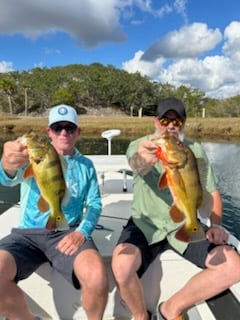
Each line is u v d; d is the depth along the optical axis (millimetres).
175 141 995
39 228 1213
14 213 1801
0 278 1048
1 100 40938
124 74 44094
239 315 1125
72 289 1278
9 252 1126
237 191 4531
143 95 42219
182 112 1304
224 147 10289
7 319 1125
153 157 1034
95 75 42469
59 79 42375
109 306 1299
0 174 1111
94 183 1335
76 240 1156
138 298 1152
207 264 1158
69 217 1280
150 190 1271
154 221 1265
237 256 1141
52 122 1285
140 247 1198
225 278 1118
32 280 1290
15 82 42875
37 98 41406
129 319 1304
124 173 2215
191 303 1156
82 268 1077
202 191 1024
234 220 3443
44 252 1229
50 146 1015
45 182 1001
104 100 43062
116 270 1118
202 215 1062
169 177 986
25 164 1084
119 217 1720
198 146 1325
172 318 1172
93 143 10133
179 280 1320
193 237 986
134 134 15250
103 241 1416
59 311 1296
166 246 1307
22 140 990
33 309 1301
